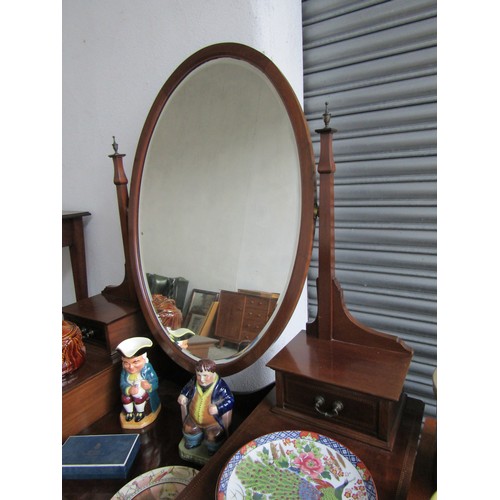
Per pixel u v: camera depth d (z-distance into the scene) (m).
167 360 0.91
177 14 0.88
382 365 0.60
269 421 0.61
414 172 0.81
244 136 0.70
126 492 0.58
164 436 0.71
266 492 0.48
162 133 0.81
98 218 1.19
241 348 0.69
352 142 0.85
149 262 0.84
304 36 0.86
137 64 0.98
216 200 0.74
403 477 0.50
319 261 0.66
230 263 0.72
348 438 0.57
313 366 0.60
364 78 0.82
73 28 1.08
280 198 0.66
